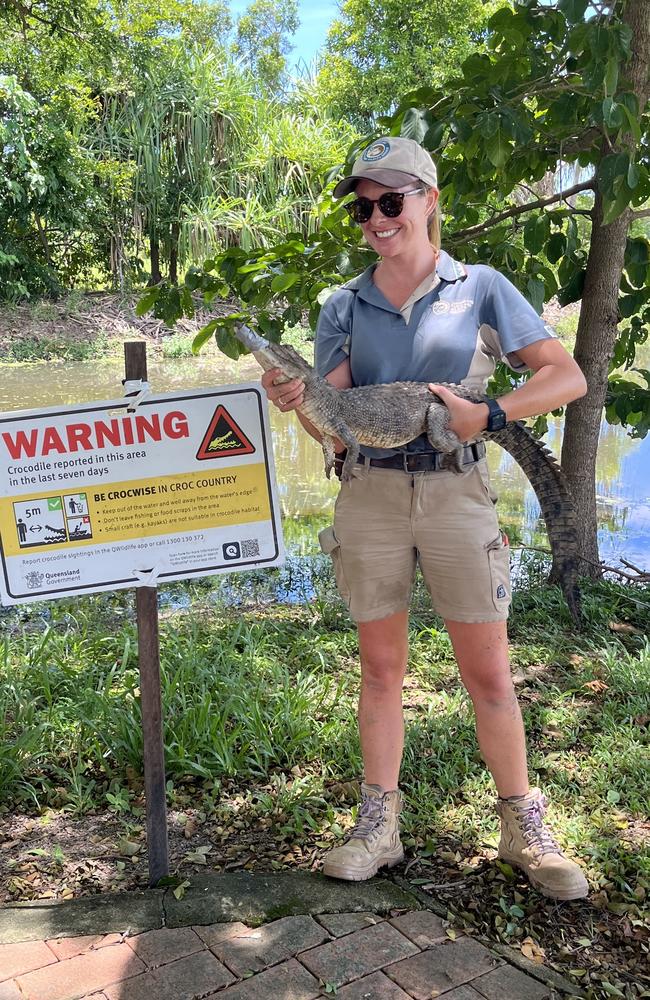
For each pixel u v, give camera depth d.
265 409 2.50
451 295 2.48
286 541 6.55
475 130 3.86
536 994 2.13
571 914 2.47
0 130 19.08
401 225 2.40
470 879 2.62
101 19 17.02
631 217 4.93
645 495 7.70
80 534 2.46
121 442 2.44
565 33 4.25
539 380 2.39
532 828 2.62
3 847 2.83
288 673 4.04
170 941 2.29
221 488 2.52
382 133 4.56
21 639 4.55
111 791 3.15
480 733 2.64
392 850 2.67
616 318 5.14
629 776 3.22
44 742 3.40
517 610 5.02
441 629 4.73
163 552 2.51
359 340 2.57
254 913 2.42
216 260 5.06
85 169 21.17
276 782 3.17
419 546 2.55
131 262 23.53
